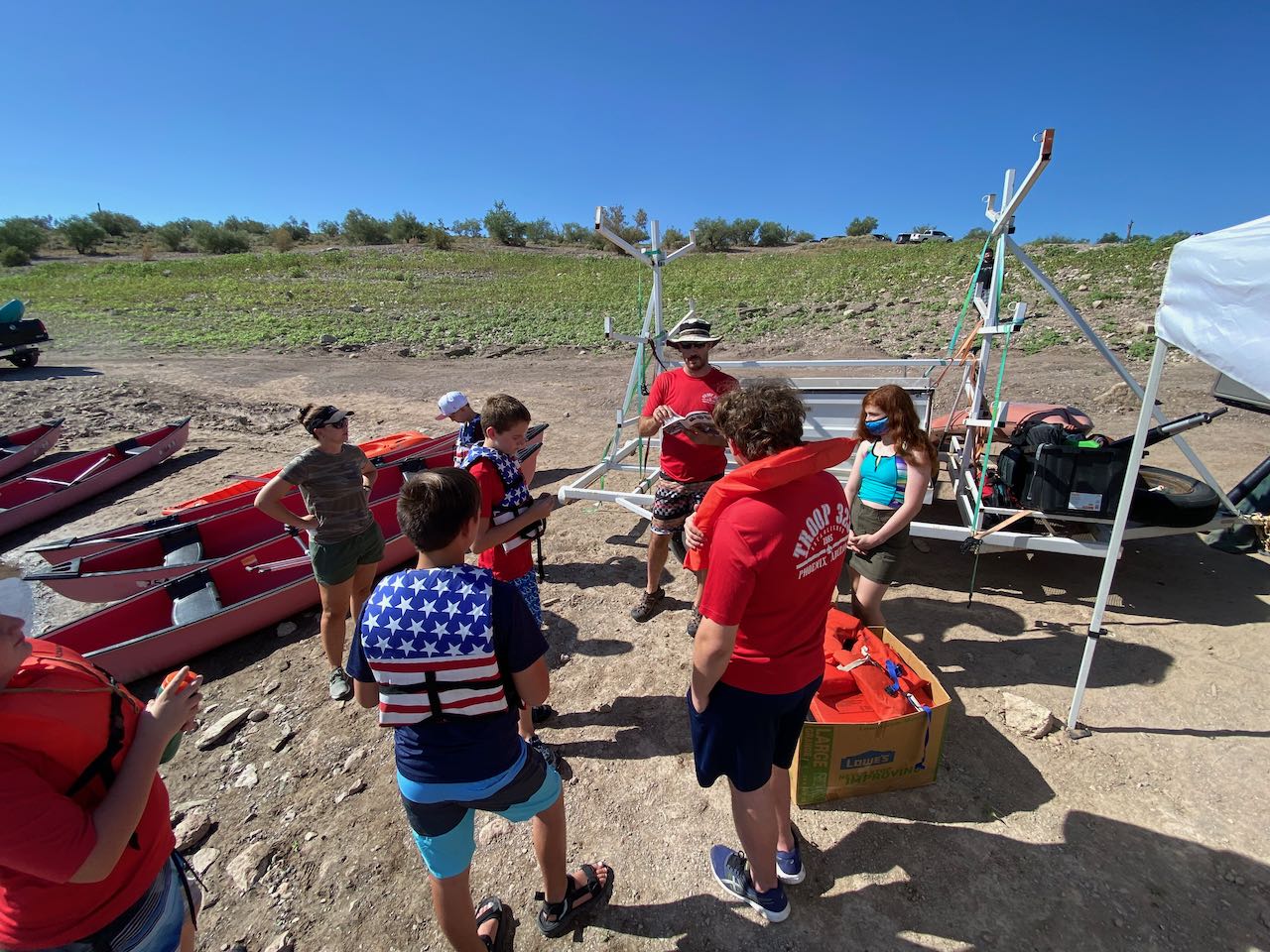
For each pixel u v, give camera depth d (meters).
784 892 2.43
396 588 1.80
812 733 2.71
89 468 7.89
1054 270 18.38
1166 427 3.88
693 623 4.23
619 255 44.56
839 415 4.86
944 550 5.11
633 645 4.19
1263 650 3.67
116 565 5.02
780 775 2.37
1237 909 2.35
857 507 3.46
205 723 3.74
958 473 4.90
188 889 1.90
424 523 1.79
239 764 3.40
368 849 2.86
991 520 4.57
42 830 1.30
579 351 15.90
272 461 8.77
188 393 12.81
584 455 8.45
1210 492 3.99
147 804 1.71
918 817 2.79
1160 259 17.92
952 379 10.31
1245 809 2.73
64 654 1.54
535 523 3.09
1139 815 2.73
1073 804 2.80
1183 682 3.47
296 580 4.58
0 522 6.87
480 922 2.38
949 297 17.19
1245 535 4.27
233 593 4.84
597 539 5.79
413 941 2.46
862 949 2.31
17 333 14.98
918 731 2.79
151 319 21.89
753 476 1.80
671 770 3.17
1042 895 2.44
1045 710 3.25
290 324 20.36
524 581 3.18
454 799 1.87
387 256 43.69
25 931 1.50
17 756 1.33
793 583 1.91
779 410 1.91
